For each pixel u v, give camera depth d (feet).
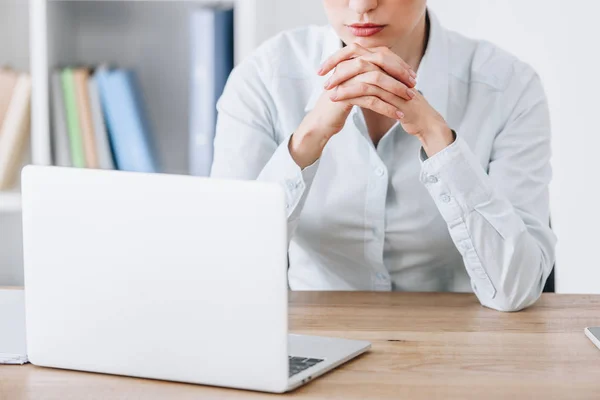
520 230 5.48
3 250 12.14
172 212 3.93
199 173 10.59
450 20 11.68
